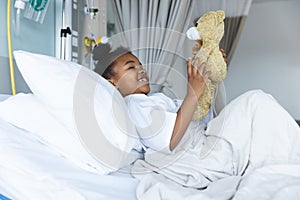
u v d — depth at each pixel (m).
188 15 2.39
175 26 2.30
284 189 0.83
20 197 0.85
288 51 4.19
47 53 1.68
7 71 1.43
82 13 1.90
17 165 0.89
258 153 1.08
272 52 4.27
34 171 0.87
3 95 1.33
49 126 1.04
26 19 1.53
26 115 1.07
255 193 0.84
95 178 0.94
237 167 1.07
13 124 1.08
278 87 4.25
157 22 2.34
